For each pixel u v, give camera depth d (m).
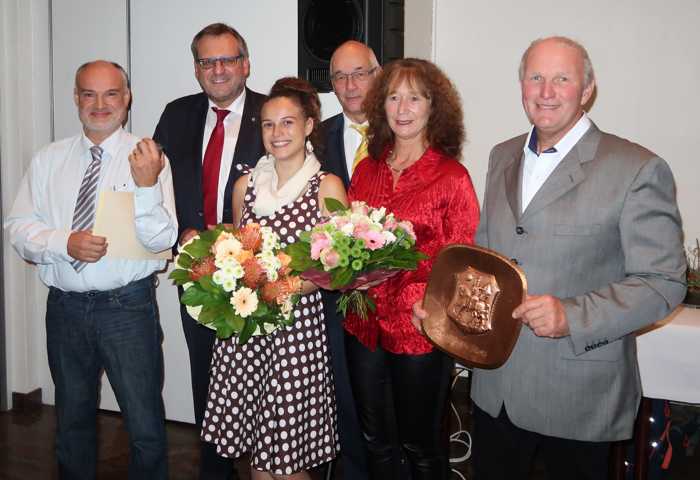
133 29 3.16
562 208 1.58
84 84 2.22
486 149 3.67
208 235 1.83
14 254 3.37
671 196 1.53
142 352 2.26
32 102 3.34
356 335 2.07
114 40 3.20
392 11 2.83
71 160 2.30
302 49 2.85
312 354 2.03
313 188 2.04
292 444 1.97
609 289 1.51
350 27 2.75
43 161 2.32
